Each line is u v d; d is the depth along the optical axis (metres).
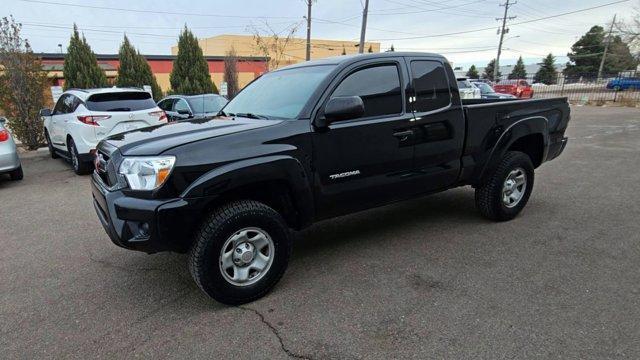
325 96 3.51
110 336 2.90
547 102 5.09
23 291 3.58
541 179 7.00
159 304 3.31
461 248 4.19
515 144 5.07
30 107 11.80
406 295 3.32
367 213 5.39
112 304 3.33
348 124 3.57
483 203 4.77
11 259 4.26
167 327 2.99
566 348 2.62
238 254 3.17
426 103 4.06
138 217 2.90
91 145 7.79
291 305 3.22
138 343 2.82
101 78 19.52
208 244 3.01
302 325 2.96
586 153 9.41
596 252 4.02
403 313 3.07
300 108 3.48
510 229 4.68
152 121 8.29
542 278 3.53
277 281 3.39
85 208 6.02
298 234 4.72
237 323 3.01
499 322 2.91
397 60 3.94
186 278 3.73
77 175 8.33
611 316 2.95
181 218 2.90
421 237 4.51
